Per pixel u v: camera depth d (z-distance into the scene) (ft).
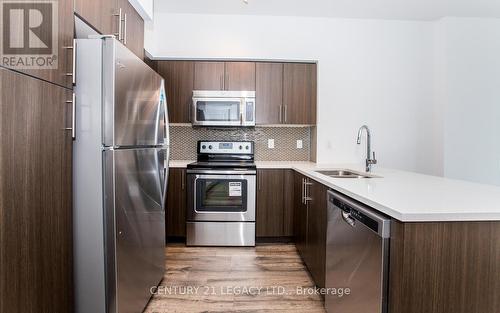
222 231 10.70
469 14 11.14
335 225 5.65
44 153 4.17
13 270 3.61
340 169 9.45
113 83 4.93
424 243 3.47
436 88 11.82
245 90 11.44
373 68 11.68
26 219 3.83
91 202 5.00
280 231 10.91
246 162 12.12
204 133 12.54
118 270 5.13
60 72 4.50
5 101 3.46
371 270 4.10
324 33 11.55
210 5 10.61
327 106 11.63
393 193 4.71
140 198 6.06
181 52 11.35
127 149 5.44
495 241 3.54
